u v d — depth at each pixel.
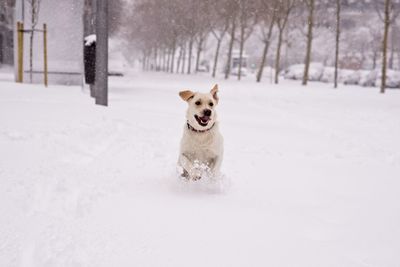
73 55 17.95
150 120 9.48
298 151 7.62
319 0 44.94
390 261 2.91
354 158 7.26
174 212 3.76
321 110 16.23
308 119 13.11
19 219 3.39
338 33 34.34
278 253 2.98
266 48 40.09
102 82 11.26
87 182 4.62
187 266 2.72
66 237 3.09
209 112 4.75
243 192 4.71
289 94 24.17
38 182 4.43
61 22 17.67
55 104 9.93
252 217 3.73
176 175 5.30
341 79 48.50
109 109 10.23
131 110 10.70
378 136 10.17
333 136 9.84
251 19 46.56
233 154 7.05
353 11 65.31
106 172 5.16
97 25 11.17
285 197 4.56
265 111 14.66
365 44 68.00
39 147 6.04
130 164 5.75
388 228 3.61
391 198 4.65
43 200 3.93
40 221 3.38
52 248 2.90
